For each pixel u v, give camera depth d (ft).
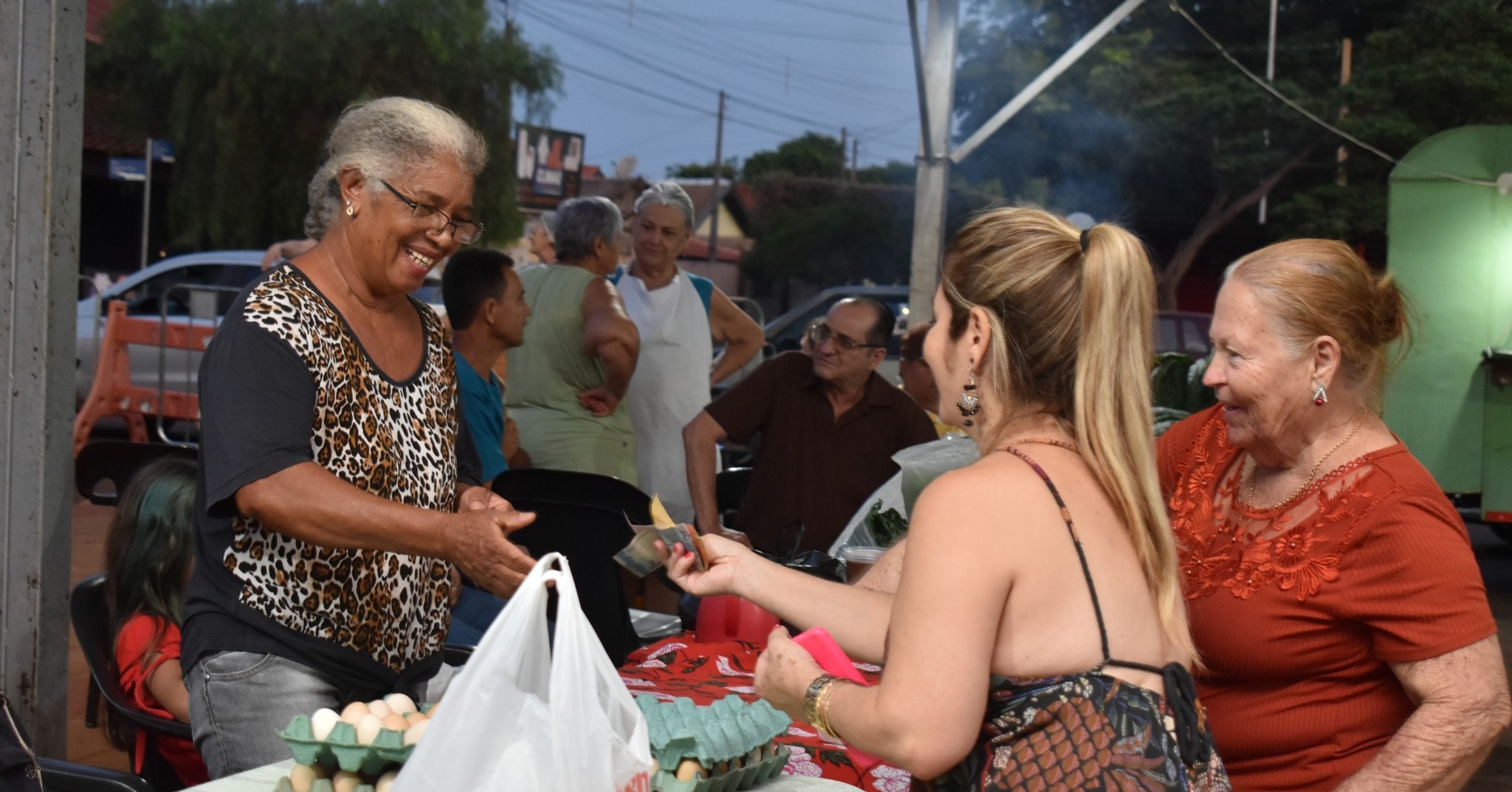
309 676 7.57
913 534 5.50
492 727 5.23
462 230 7.85
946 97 32.94
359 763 5.74
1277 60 77.56
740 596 7.09
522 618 5.48
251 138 63.00
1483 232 27.73
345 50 63.26
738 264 148.15
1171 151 78.13
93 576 10.08
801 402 14.88
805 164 191.11
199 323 34.88
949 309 6.01
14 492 9.63
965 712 5.22
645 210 18.11
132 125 65.26
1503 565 31.60
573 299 16.16
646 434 18.37
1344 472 7.13
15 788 7.11
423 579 8.23
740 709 6.64
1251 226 84.58
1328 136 73.51
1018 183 80.28
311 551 7.48
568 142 104.17
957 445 12.41
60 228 9.80
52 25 9.59
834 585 7.13
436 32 63.98
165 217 71.41
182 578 9.92
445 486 8.36
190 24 62.64
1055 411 5.83
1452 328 28.04
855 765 7.64
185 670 7.70
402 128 7.61
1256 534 7.41
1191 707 5.52
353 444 7.57
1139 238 5.91
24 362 9.61
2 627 9.59
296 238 63.87
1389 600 6.79
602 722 5.40
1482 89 68.08
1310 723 7.17
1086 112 78.59
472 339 14.32
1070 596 5.42
